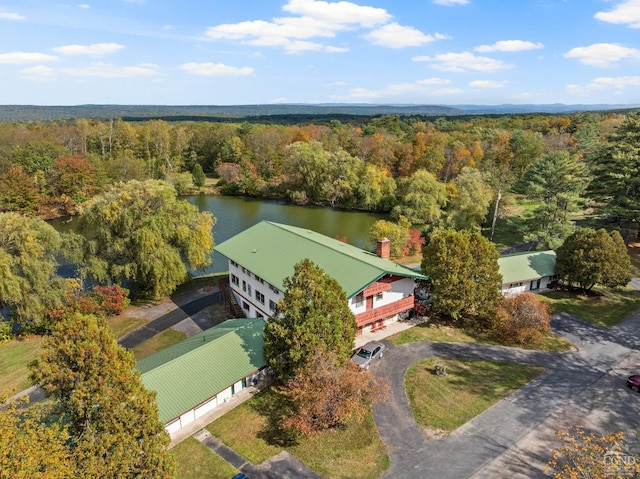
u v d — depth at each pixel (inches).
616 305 1685.5
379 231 2492.6
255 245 1684.3
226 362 1108.5
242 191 4436.5
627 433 960.9
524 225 2405.3
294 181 4192.9
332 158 4010.8
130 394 737.6
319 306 1041.5
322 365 972.6
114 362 722.2
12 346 1459.2
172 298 1833.2
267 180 4722.0
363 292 1330.0
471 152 4382.4
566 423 999.0
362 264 1378.0
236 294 1727.4
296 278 1071.6
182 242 1857.8
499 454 901.8
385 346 1353.3
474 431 975.0
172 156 5068.9
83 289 1740.9
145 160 4788.4
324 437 963.3
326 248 1524.4
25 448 599.5
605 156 2273.6
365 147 4717.0
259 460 895.7
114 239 1737.2
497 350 1348.4
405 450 919.7
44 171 3540.8
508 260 1847.9
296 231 1784.0
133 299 1818.4
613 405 1068.5
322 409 941.8
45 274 1525.6
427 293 1656.0
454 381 1171.3
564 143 4581.7
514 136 4584.2
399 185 3806.6
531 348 1363.2
